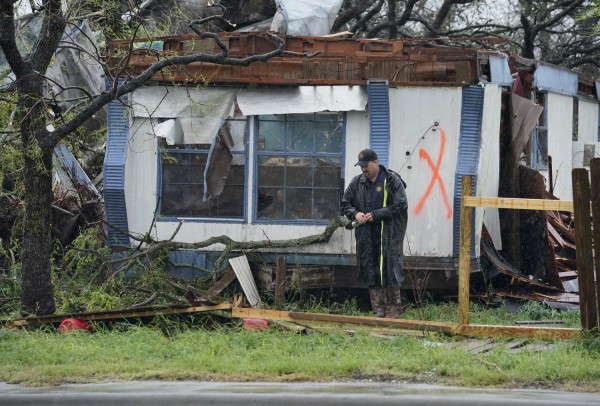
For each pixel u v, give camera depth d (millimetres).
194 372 16609
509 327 19547
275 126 27422
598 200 18672
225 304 21094
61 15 22891
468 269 19828
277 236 27344
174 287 25984
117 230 27469
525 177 29000
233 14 33688
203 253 27391
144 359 17922
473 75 26859
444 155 26984
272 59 26750
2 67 31656
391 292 24547
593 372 16234
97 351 18562
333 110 26734
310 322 21000
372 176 24375
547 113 35562
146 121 27469
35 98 22266
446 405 14062
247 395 14648
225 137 27125
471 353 17875
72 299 24938
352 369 16609
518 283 27984
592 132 41594
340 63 26766
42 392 15398
